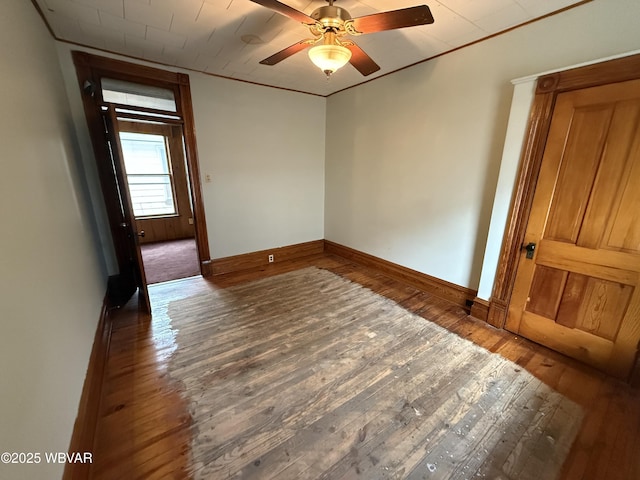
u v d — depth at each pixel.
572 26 1.88
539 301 2.21
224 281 3.53
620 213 1.79
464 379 1.88
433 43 2.42
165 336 2.35
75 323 1.54
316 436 1.47
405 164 3.23
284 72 3.17
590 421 1.57
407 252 3.38
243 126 3.60
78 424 1.30
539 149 2.05
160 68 2.92
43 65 1.87
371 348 2.20
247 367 1.98
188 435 1.47
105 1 1.83
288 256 4.45
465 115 2.57
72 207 1.97
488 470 1.31
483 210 2.58
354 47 1.83
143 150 5.78
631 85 1.64
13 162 1.10
